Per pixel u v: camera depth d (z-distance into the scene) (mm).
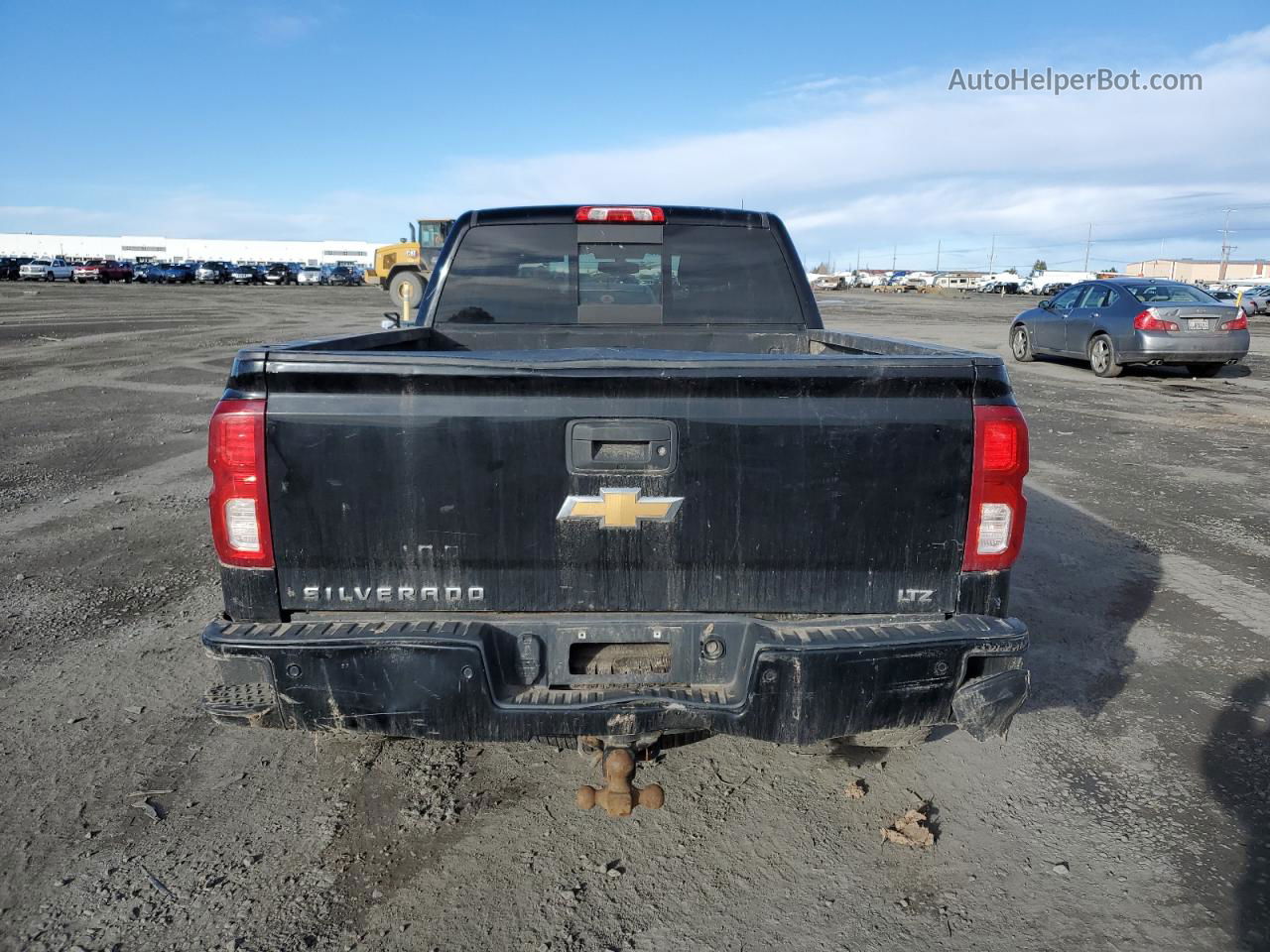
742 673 2609
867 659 2512
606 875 2834
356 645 2490
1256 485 7812
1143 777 3379
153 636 4594
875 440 2562
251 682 2541
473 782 3344
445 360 2502
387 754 3527
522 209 4238
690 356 2613
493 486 2564
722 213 4281
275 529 2590
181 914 2635
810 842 3008
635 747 2639
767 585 2639
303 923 2609
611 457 2564
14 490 7523
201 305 37562
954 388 2570
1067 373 15641
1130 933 2584
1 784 3270
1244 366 16844
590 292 4320
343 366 2510
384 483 2562
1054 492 7578
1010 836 3037
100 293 49531
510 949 2520
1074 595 5207
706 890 2771
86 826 3041
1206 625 4793
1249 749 3572
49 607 4965
